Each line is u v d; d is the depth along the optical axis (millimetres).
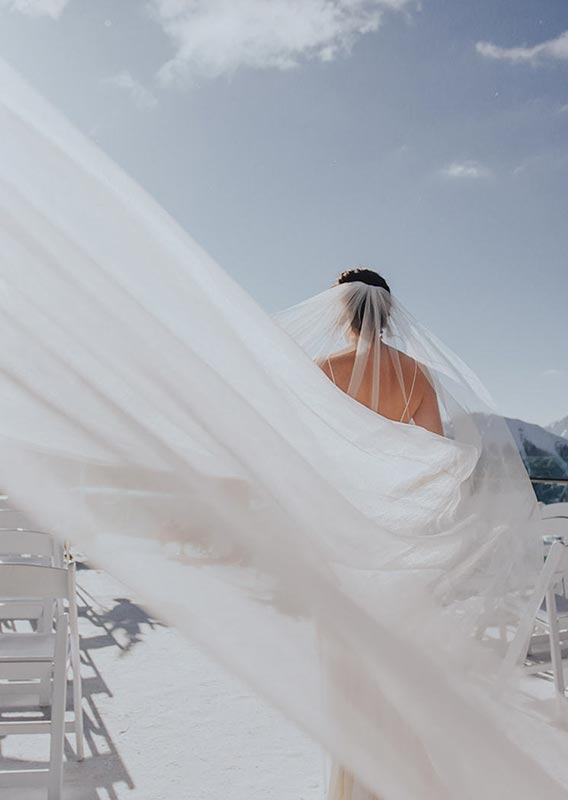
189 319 1472
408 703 1510
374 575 1586
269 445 1444
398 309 2344
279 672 1444
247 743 3566
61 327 1362
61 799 2775
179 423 1398
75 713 3404
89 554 1372
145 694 4234
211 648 1412
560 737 1619
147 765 3336
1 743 3592
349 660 1484
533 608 1890
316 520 1510
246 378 1525
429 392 2264
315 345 2359
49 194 1395
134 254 1438
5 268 1360
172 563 1393
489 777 1544
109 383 1389
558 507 4098
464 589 1833
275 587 1430
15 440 1371
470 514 1912
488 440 2133
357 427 1816
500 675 1697
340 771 2021
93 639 5312
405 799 1504
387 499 1831
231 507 1409
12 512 3646
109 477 1381
